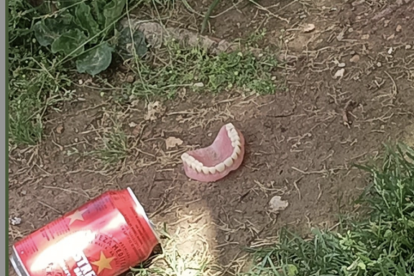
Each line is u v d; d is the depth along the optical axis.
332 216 0.97
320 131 1.04
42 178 1.07
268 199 1.00
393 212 0.93
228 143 1.04
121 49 1.17
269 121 1.07
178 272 0.96
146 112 1.11
